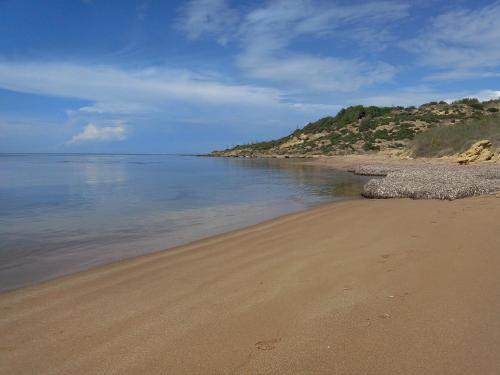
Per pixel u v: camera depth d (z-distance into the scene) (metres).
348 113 105.12
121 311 4.77
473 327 3.96
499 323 4.01
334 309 4.55
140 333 4.14
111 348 3.84
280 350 3.69
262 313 4.53
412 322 4.12
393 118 91.00
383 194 16.70
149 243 9.04
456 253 6.53
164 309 4.77
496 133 40.12
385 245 7.43
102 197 18.62
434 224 9.10
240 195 19.45
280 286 5.42
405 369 3.32
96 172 42.62
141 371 3.42
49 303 5.19
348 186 24.09
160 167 56.19
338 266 6.23
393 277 5.56
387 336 3.86
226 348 3.76
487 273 5.46
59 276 6.54
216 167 54.94
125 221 12.04
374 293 4.99
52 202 16.73
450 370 3.28
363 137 82.75
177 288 5.56
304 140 102.12
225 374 3.34
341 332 3.98
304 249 7.52
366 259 6.54
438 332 3.89
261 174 37.28
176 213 13.62
